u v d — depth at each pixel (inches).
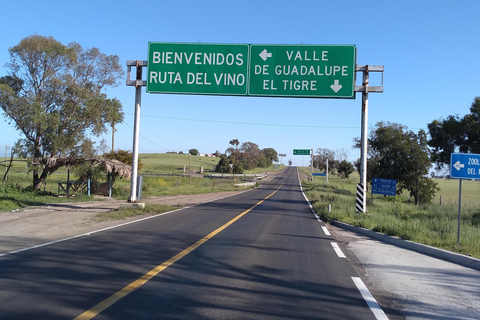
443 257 390.9
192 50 653.9
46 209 729.0
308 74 637.3
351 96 636.1
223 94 644.7
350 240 490.6
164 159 4980.3
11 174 1895.9
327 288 264.1
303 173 5644.7
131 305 217.8
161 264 312.8
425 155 1237.1
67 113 1068.5
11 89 973.8
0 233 465.1
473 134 940.6
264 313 212.4
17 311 204.7
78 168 1037.8
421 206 1052.5
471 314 223.9
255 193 1720.0
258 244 421.4
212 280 272.5
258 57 643.5
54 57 1040.8
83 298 227.0
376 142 1298.0
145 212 707.4
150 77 658.8
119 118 1141.1
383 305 235.8
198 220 624.7
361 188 722.8
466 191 2257.6
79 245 388.5
